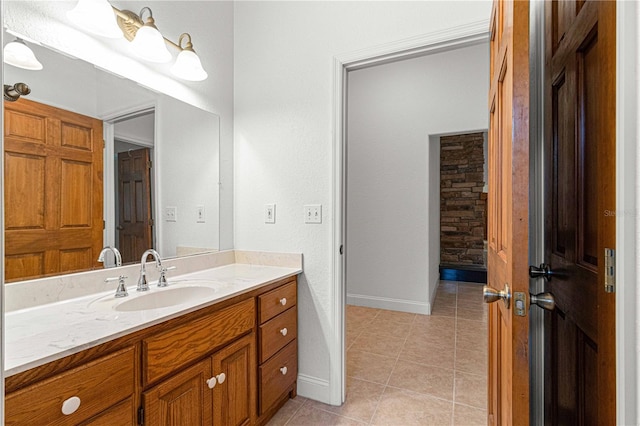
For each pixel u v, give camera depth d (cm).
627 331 55
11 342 87
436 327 304
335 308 187
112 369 95
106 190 147
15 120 118
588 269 76
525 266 72
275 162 204
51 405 81
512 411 73
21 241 118
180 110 184
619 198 57
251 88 213
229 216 215
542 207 113
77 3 136
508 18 80
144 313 111
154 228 169
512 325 73
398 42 170
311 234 193
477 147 510
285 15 201
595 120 73
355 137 379
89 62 142
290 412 178
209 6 202
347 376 216
